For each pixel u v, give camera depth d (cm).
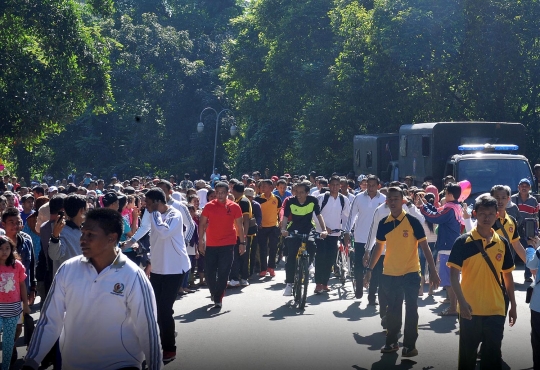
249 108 4684
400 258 845
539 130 3209
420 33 3092
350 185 2067
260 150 5097
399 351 862
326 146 4131
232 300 1260
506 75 3139
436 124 2123
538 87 3181
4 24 2447
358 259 1220
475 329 652
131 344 453
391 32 3134
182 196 1468
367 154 2891
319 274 1306
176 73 5791
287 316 1091
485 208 650
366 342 910
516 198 1494
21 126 2409
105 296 445
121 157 6231
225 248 1155
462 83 3294
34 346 441
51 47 2475
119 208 1095
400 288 846
